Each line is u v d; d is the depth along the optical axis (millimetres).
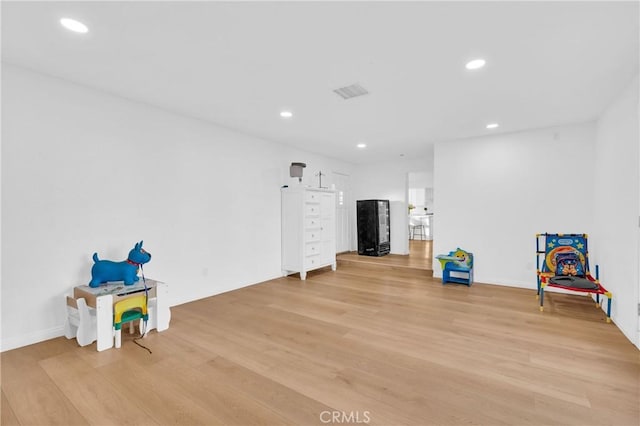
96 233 2945
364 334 2799
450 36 2051
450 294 4125
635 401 1794
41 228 2613
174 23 1915
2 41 2115
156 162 3434
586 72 2547
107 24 1926
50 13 1805
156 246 3430
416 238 11062
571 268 3666
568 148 4066
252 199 4645
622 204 2861
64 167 2744
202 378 2062
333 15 1831
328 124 4090
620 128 2938
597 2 1689
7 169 2447
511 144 4445
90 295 2533
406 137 4758
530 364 2234
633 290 2586
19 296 2506
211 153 4027
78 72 2598
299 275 5367
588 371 2131
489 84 2809
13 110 2475
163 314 2898
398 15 1828
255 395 1874
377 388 1945
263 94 3061
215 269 4086
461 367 2201
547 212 4211
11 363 2242
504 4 1717
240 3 1718
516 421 1630
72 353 2408
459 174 4855
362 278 5121
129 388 1944
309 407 1761
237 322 3102
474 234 4742
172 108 3469
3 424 1623
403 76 2650
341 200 7238
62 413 1708
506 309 3490
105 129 3012
